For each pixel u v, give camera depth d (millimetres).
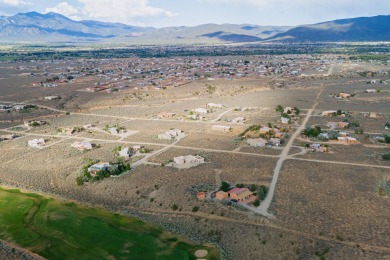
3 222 111625
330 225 104875
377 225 104125
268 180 134125
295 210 112812
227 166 148750
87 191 133000
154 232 107188
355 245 96062
